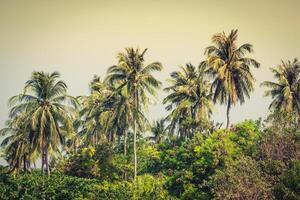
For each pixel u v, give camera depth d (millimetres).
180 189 64438
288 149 59250
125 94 70062
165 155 73000
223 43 77062
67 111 69812
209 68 77125
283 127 62500
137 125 73812
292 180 53875
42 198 62625
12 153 77500
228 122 76375
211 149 63031
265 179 55312
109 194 61688
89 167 72625
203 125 76562
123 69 71125
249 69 76625
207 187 61750
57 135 69625
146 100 71312
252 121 67250
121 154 76188
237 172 56156
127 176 74062
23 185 63969
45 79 69000
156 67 71625
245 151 62156
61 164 73812
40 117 68438
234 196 53594
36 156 78125
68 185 64062
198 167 63125
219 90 76625
